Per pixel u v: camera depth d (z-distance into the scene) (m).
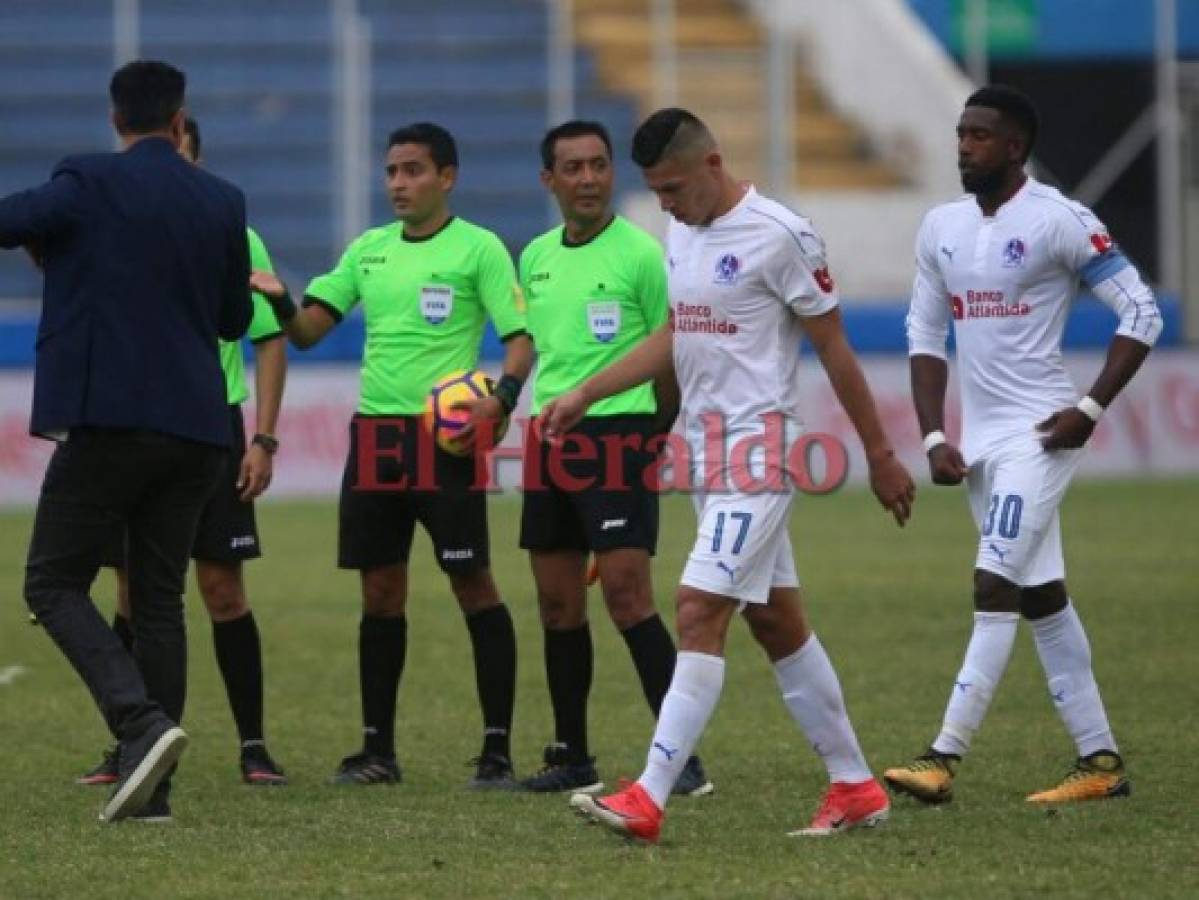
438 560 29.19
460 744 32.34
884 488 23.73
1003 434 26.73
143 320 24.59
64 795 27.81
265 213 85.44
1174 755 29.58
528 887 21.22
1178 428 78.19
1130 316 26.22
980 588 26.36
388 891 21.14
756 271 23.42
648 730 33.38
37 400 24.58
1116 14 94.44
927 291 27.72
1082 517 63.84
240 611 29.73
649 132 23.53
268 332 29.72
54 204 24.39
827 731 24.12
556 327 29.23
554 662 28.94
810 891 20.83
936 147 89.56
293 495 72.06
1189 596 47.38
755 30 92.25
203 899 20.89
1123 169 97.00
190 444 24.91
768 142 87.88
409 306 29.69
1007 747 30.67
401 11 91.38
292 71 88.94
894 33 90.50
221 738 33.09
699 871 21.86
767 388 23.64
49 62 88.88
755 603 23.56
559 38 90.06
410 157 29.77
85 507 24.70
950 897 20.56
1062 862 22.20
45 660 41.25
